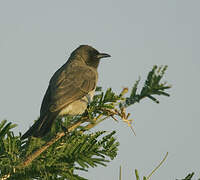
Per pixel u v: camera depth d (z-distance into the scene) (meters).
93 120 6.62
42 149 5.86
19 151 5.96
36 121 8.99
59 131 7.13
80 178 5.35
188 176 4.88
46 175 5.32
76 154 5.71
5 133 5.61
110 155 5.81
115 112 6.03
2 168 5.44
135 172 5.02
